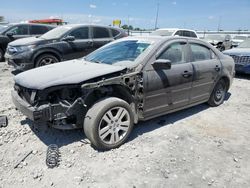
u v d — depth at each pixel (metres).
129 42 4.41
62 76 3.33
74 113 3.26
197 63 4.59
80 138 3.74
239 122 4.68
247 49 9.42
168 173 3.00
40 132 3.88
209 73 4.86
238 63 8.99
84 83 3.22
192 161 3.27
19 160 3.14
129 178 2.88
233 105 5.71
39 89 3.07
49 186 2.71
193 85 4.54
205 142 3.81
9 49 8.05
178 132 4.12
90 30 8.81
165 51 4.04
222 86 5.46
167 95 4.08
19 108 3.33
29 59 7.60
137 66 3.66
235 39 22.94
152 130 4.15
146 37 4.43
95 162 3.16
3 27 11.80
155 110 4.00
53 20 24.70
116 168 3.05
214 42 19.56
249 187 2.82
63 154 3.30
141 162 3.20
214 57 5.13
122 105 3.44
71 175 2.89
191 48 4.57
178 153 3.45
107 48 4.62
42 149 3.42
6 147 3.44
